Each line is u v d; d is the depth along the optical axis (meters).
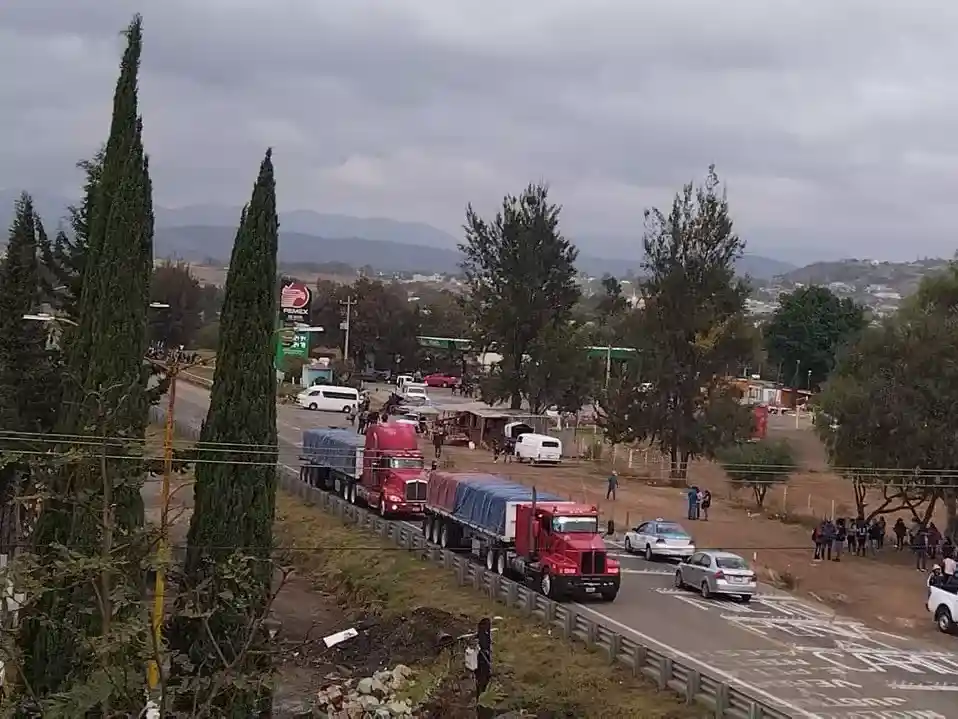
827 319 138.00
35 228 41.31
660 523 46.19
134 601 10.24
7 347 38.09
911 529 50.78
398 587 37.03
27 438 27.12
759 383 139.75
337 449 54.34
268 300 25.03
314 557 42.78
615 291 134.88
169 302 114.38
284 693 26.97
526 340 84.94
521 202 84.94
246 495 24.08
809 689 27.12
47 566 10.84
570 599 36.59
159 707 9.97
